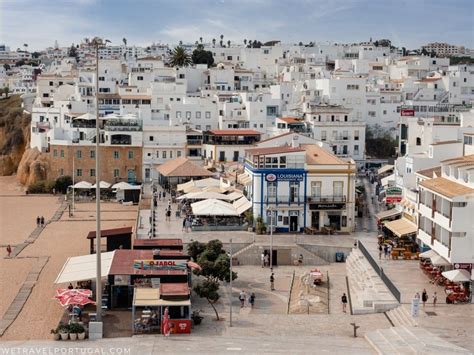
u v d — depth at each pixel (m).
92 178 148.50
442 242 71.75
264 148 106.25
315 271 78.38
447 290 66.50
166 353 52.09
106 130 146.50
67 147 147.75
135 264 68.56
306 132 152.62
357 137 154.62
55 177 149.62
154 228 96.69
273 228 97.31
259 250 87.50
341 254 88.62
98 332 58.69
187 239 90.75
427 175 86.06
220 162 140.75
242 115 165.62
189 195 107.12
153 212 107.81
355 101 176.25
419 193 78.94
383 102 180.50
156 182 144.00
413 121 113.44
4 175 182.62
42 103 198.50
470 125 106.56
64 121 165.88
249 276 81.56
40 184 149.50
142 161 147.00
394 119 176.88
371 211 113.19
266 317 64.81
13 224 116.06
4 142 189.25
